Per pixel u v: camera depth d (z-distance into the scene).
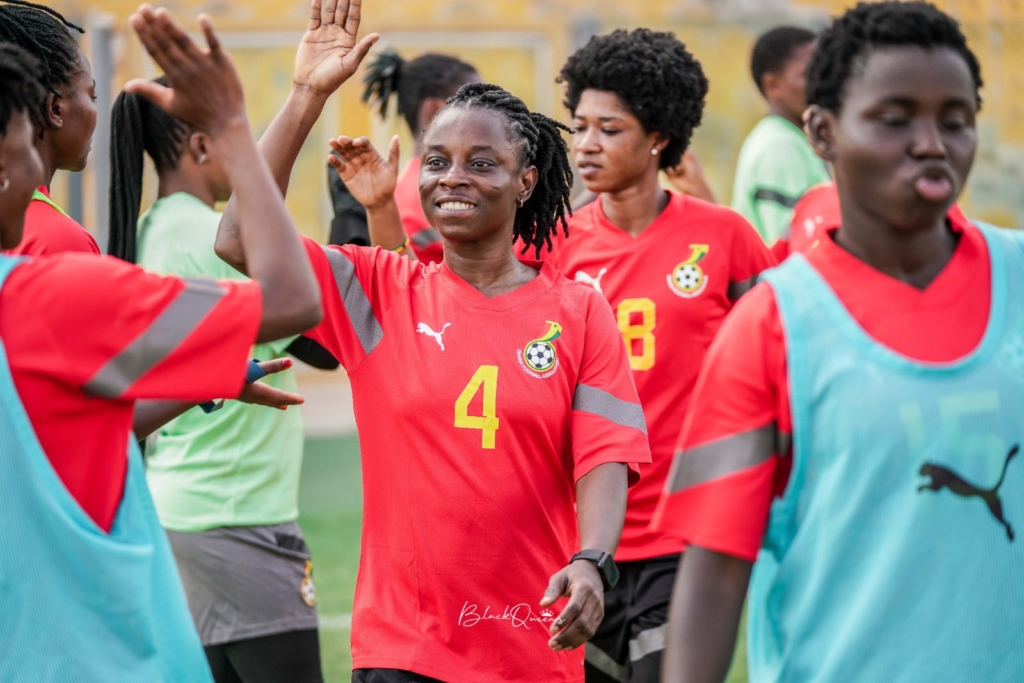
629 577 11.09
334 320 8.33
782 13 36.44
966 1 33.53
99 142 29.14
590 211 12.33
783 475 5.96
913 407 5.70
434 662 7.93
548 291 8.62
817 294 5.90
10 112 6.09
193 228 10.89
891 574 5.68
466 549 8.02
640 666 10.77
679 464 6.05
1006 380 5.77
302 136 8.09
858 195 5.89
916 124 5.73
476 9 36.59
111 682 5.66
